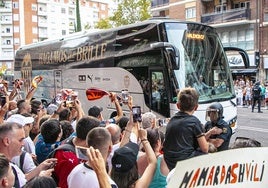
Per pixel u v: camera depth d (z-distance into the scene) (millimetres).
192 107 4016
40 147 4309
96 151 2254
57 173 3438
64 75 13820
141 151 3723
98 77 11625
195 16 37562
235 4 34875
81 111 5418
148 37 9477
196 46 9359
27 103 5992
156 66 9086
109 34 11195
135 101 9906
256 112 21125
